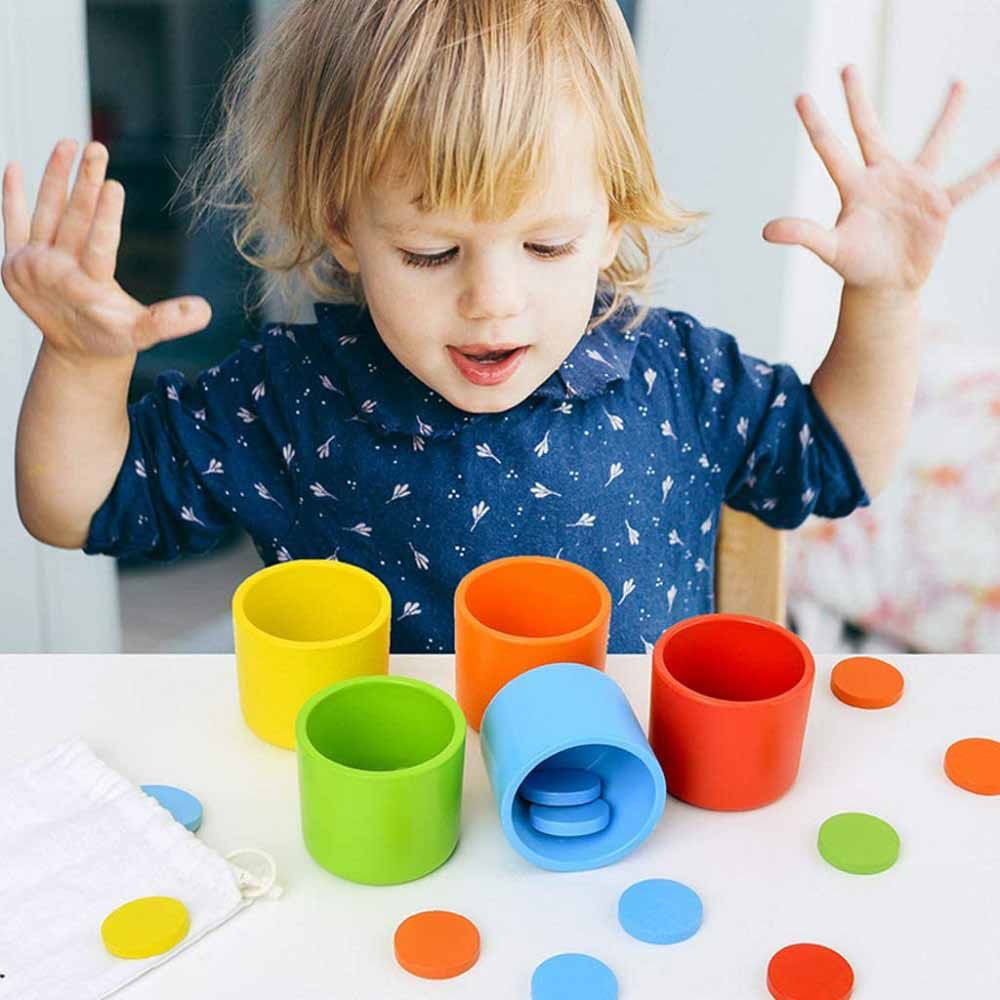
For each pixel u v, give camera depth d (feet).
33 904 1.87
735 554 3.51
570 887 1.96
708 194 4.96
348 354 3.07
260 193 3.04
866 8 5.34
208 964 1.82
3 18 3.98
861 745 2.24
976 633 5.49
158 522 3.09
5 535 4.52
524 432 3.04
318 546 3.16
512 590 2.35
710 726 2.02
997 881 1.97
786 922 1.90
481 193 2.41
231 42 4.07
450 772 1.92
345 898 1.93
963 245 5.96
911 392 3.13
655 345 3.22
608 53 2.63
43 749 2.19
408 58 2.48
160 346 4.52
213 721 2.27
